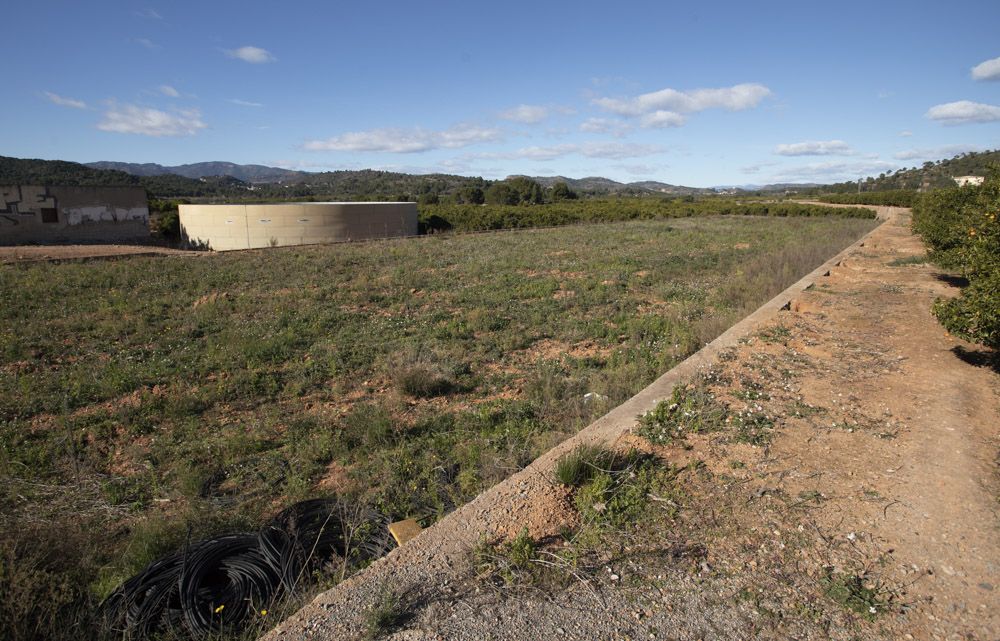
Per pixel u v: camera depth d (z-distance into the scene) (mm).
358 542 3441
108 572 3418
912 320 7949
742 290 11641
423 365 6930
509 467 4340
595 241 23594
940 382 5434
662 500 3408
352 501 4074
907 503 3344
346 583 2768
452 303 11242
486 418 5555
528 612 2547
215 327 9203
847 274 12680
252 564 3186
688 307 10375
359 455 4926
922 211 14336
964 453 3953
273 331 8828
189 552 3299
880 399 5016
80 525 3918
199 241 26375
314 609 2592
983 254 5488
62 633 2818
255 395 6348
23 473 4652
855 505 3338
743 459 3912
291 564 3135
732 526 3162
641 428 4387
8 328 8852
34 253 18891
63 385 6504
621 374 6359
